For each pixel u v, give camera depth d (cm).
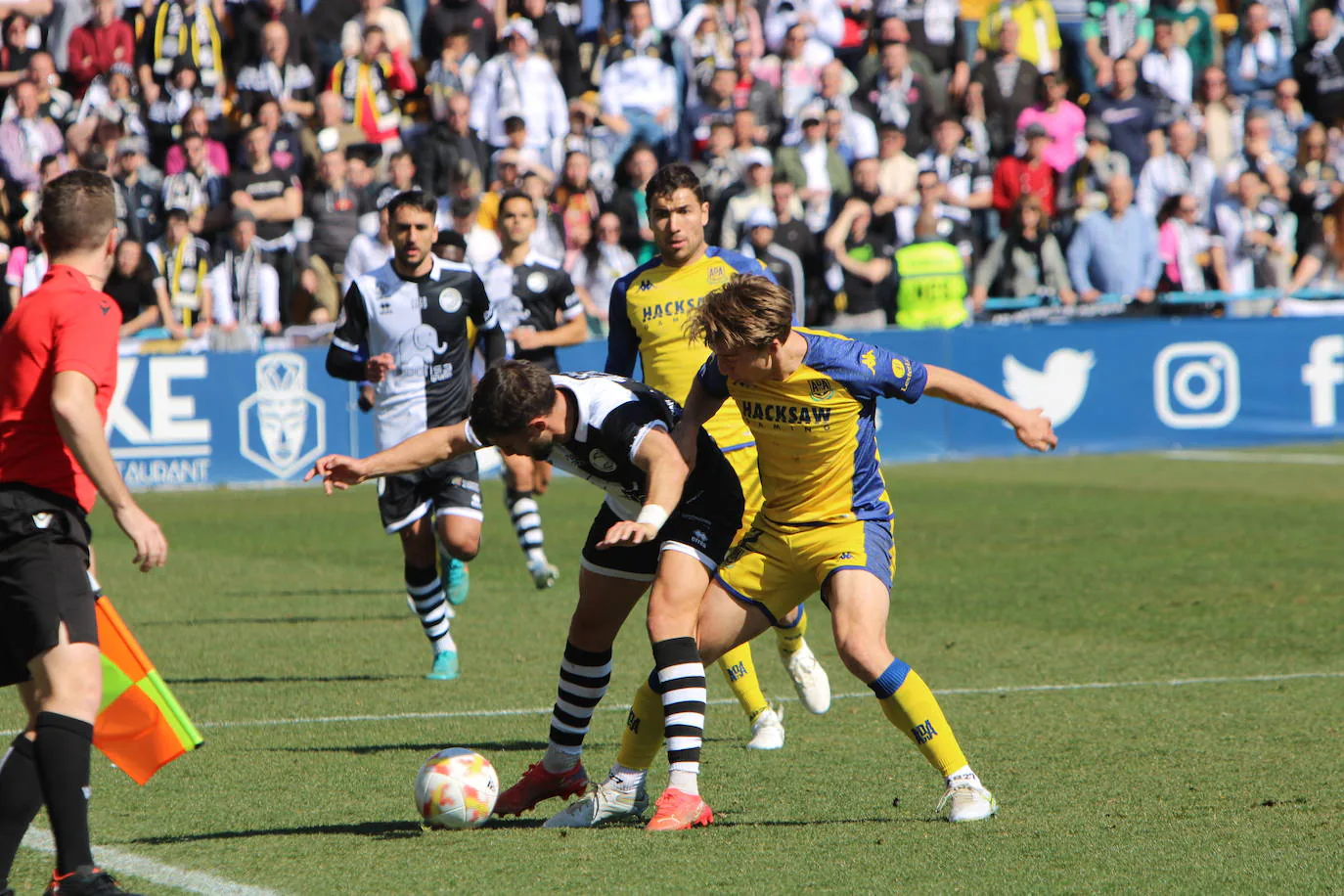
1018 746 1792
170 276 4753
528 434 1429
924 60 5900
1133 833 1397
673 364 1898
